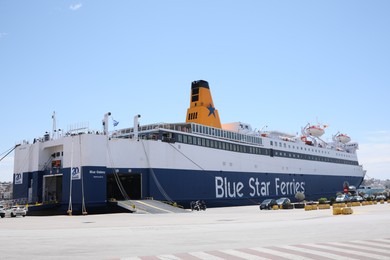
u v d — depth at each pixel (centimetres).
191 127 6047
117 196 5650
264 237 1723
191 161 5875
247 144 7131
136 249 1372
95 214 4538
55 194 5566
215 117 6794
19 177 5784
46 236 1847
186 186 5706
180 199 5569
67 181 4838
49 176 5400
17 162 5903
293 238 1675
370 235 1759
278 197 7650
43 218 3853
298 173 8481
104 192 4744
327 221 2675
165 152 5509
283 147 8181
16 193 5781
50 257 1200
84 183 4606
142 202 4912
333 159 10156
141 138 5766
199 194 5891
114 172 4991
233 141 6844
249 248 1376
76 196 4650
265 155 7581
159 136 5566
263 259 1142
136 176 5462
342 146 11725
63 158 4981
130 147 5191
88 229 2273
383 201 6762
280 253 1255
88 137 4731
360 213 3703
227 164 6562
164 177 5416
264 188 7325
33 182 5453
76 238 1744
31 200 5450
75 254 1262
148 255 1237
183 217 3553
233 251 1306
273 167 7725
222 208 5844
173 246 1446
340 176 10300
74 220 3344
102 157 4800
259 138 7538
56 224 2814
